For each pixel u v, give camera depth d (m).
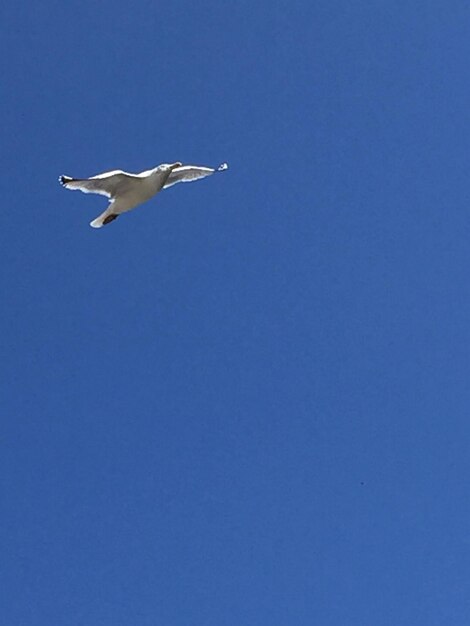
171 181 28.62
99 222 27.77
